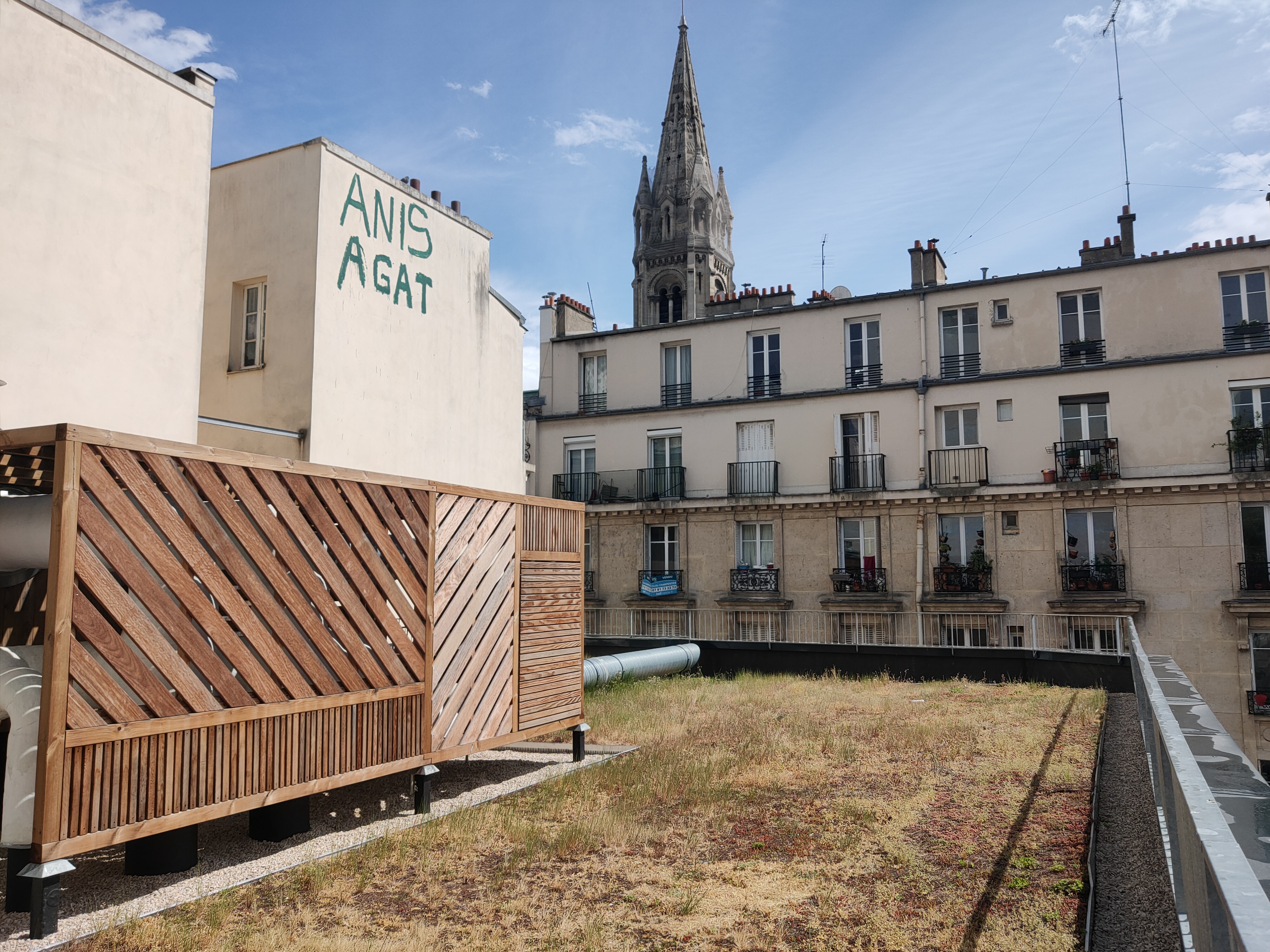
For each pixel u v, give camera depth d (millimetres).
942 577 26375
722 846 6844
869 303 28953
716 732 11859
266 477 6602
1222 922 2037
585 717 13156
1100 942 4672
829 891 5789
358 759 7141
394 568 7664
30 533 6469
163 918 5430
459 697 8320
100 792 5293
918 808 7684
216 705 6008
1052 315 26750
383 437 14055
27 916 5449
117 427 9789
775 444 29453
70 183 9500
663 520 30516
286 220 13281
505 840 7129
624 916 5480
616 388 32688
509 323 18344
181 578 5914
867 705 14258
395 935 5215
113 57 10008
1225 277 25406
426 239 15305
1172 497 24328
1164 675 8125
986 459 26500
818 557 28250
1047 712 12984
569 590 10250
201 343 11812
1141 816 6910
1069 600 24719
